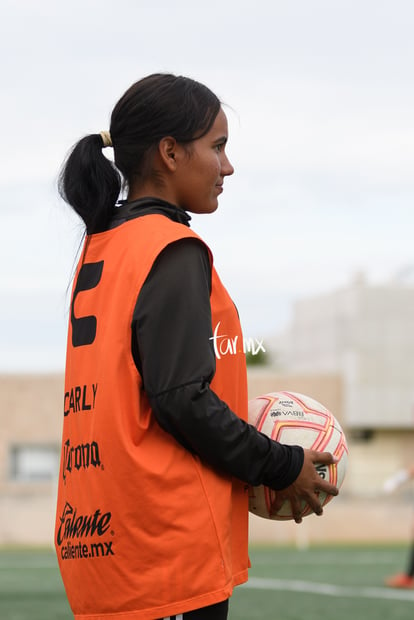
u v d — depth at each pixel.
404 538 25.61
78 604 2.85
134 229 2.91
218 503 2.76
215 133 3.01
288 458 2.84
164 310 2.74
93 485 2.79
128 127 2.99
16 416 33.81
